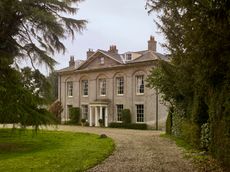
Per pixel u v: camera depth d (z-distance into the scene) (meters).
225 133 9.04
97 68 38.50
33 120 15.74
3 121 15.29
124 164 10.19
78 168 9.36
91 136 20.84
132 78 34.84
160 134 23.64
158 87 19.77
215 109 10.45
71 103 42.38
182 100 18.02
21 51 19.52
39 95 17.39
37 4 18.34
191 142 15.13
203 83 9.46
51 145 15.98
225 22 6.07
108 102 36.97
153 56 32.94
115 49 38.94
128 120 34.53
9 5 16.45
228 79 8.50
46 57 19.45
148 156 11.88
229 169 8.74
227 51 6.57
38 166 9.73
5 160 11.10
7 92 15.10
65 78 43.50
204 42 6.43
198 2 5.96
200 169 9.26
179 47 11.08
